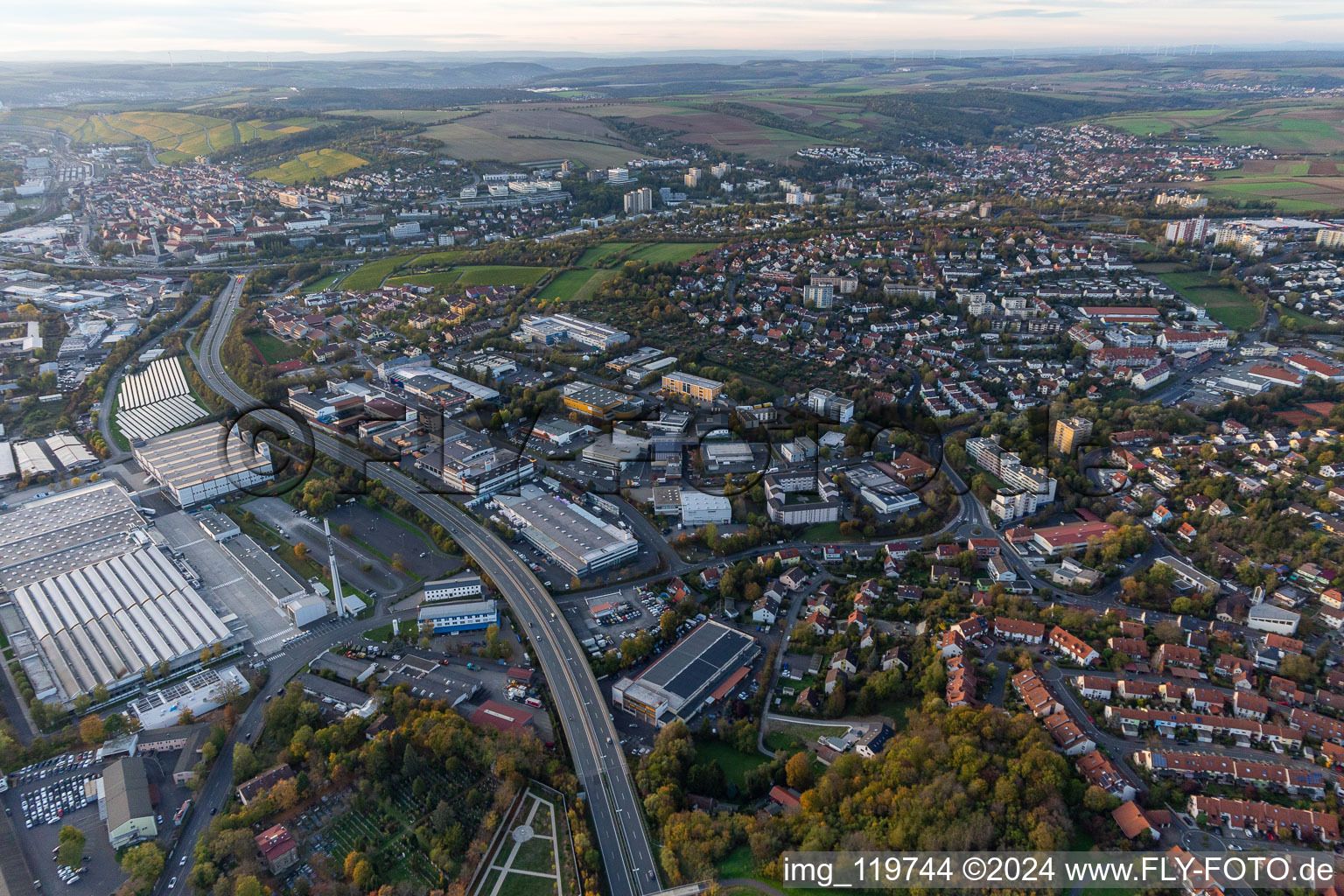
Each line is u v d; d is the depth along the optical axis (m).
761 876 193.38
